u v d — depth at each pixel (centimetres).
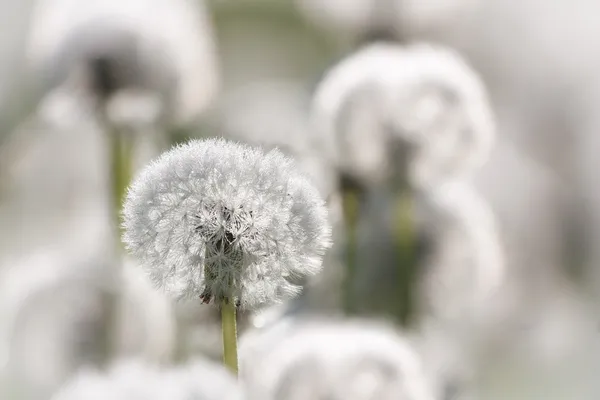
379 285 101
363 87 101
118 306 97
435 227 104
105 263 100
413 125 101
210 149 76
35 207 161
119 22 107
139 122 108
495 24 208
